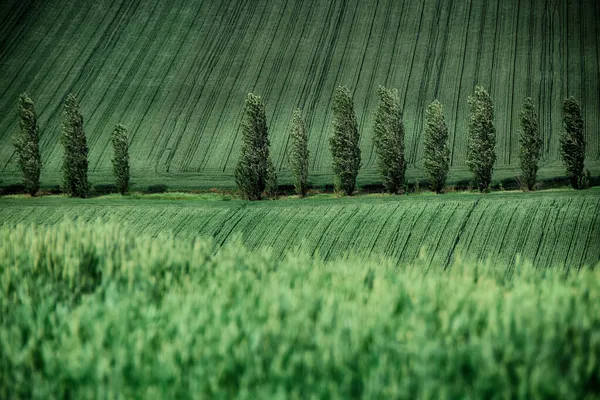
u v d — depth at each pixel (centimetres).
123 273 5738
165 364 3900
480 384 3512
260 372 3788
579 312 4225
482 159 15800
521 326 4019
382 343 3922
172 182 19112
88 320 4581
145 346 4141
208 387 3756
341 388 3606
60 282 5678
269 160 16188
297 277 5566
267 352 4003
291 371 3738
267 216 13562
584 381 3631
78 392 3862
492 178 17550
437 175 16062
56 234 6725
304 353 3978
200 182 19025
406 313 4503
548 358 3719
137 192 18262
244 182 15988
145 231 13312
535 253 11331
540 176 17375
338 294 4856
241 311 4550
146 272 5769
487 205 13050
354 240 12312
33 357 4341
